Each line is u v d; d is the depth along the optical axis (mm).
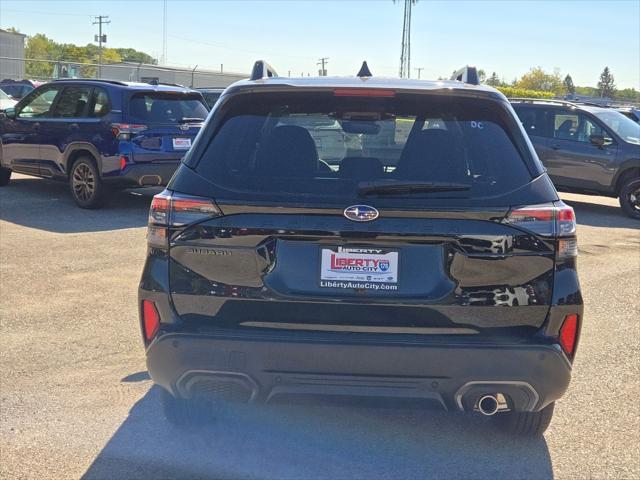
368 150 3486
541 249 3107
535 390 3135
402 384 3100
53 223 9930
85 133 10930
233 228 3121
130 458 3594
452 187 3109
